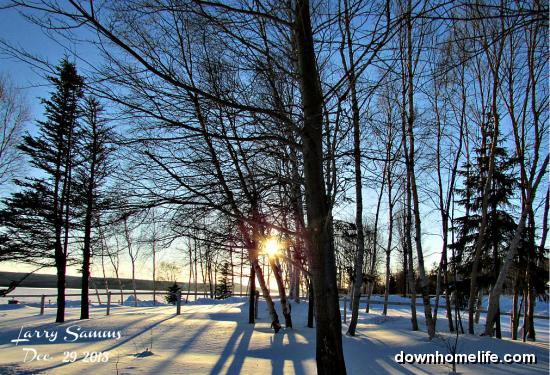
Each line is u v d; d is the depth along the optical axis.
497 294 10.84
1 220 17.00
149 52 4.61
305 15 4.49
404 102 11.42
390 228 23.23
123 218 4.36
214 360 8.38
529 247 12.51
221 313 17.70
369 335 11.99
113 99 3.98
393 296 34.09
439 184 13.88
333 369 4.35
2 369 7.26
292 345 10.16
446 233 13.70
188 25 4.98
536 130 10.70
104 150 5.79
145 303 29.95
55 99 14.84
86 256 16.58
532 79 10.67
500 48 10.66
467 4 3.73
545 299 13.80
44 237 17.31
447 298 13.95
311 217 4.51
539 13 3.49
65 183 15.35
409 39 7.79
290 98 5.71
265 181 5.48
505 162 13.78
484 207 11.88
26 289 39.56
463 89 12.92
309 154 4.48
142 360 8.14
